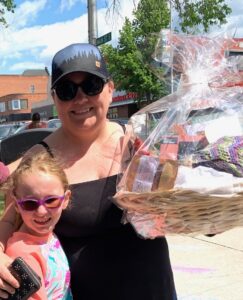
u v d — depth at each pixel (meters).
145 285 2.02
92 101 2.03
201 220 1.68
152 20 9.09
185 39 2.24
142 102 20.25
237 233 5.80
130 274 2.00
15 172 1.93
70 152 2.11
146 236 1.88
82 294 2.01
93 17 8.17
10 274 1.64
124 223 1.93
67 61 1.98
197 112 2.05
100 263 1.99
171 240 5.67
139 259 2.02
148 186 1.74
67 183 1.95
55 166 1.93
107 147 2.11
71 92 2.00
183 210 1.65
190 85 2.18
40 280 1.67
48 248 1.89
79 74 1.99
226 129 1.88
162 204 1.64
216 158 1.72
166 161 1.77
